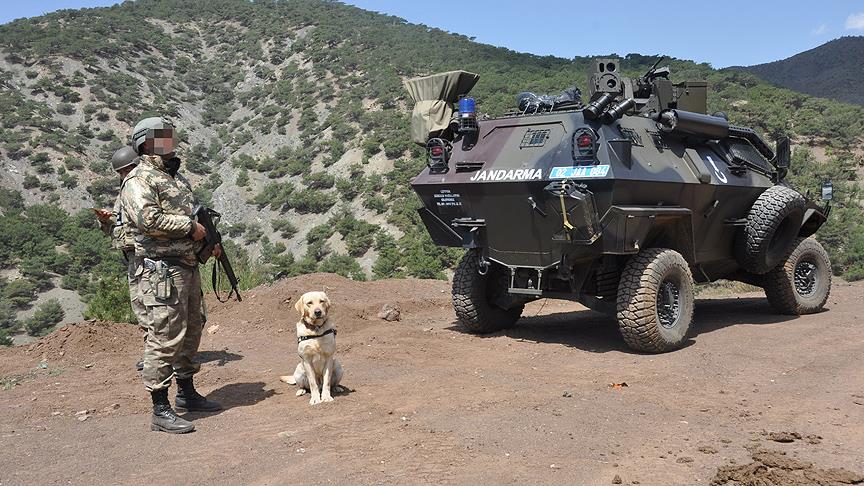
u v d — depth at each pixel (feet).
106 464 14.42
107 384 21.98
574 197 22.99
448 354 25.09
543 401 18.21
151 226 16.29
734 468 12.89
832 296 37.65
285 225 322.55
